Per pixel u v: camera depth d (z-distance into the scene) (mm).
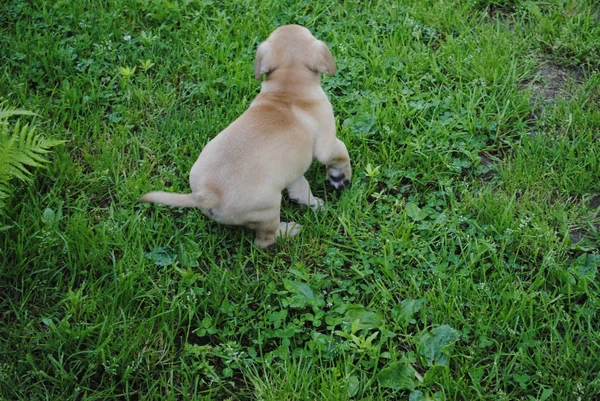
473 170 1922
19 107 1960
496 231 1804
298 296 1714
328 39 2150
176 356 1663
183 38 2143
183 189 1869
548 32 2164
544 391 1607
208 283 1730
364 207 1866
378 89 2045
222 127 1952
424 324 1688
